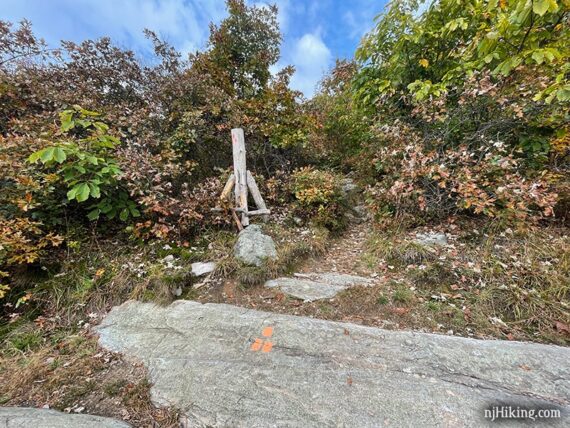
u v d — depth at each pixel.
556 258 2.27
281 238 3.21
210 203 3.21
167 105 4.12
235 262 2.66
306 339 1.81
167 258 2.70
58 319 2.07
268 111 4.50
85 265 2.46
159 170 3.09
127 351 1.80
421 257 2.65
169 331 1.95
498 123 2.79
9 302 2.10
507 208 2.56
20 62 3.58
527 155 2.89
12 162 2.30
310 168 4.38
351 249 3.24
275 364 1.62
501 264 2.31
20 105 3.28
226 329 1.93
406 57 3.39
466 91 2.75
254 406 1.37
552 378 1.47
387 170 3.37
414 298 2.23
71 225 2.67
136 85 4.18
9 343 1.83
